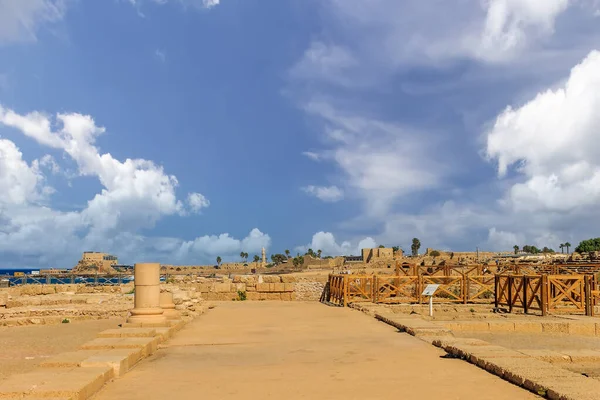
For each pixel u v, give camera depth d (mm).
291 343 12820
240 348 12125
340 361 10164
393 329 15266
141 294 15195
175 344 12852
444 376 8547
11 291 26297
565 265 28266
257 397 7363
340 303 25594
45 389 6938
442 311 22047
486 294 27844
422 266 31219
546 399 7004
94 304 23750
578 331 16594
